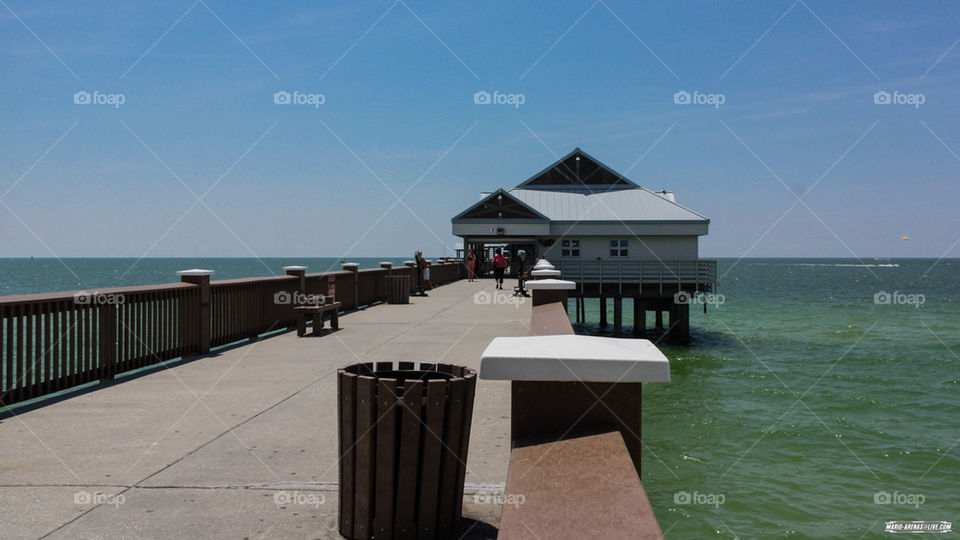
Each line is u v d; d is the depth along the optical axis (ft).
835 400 65.57
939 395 69.21
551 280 35.01
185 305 33.53
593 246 134.10
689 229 131.23
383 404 11.30
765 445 45.29
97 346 26.71
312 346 37.73
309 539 11.82
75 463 16.28
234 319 39.09
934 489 35.45
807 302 268.62
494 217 132.98
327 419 20.86
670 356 106.22
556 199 146.82
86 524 12.48
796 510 31.65
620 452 7.58
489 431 19.26
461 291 92.48
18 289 286.66
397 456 11.41
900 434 50.01
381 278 72.95
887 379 81.00
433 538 11.64
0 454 16.99
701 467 39.01
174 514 13.01
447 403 11.53
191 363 32.04
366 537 11.57
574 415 8.89
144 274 598.75
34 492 14.24
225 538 11.85
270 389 25.66
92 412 21.74
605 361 8.57
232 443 18.12
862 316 192.75
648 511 5.86
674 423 52.16
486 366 8.65
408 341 39.40
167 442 18.19
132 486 14.64
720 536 28.19
